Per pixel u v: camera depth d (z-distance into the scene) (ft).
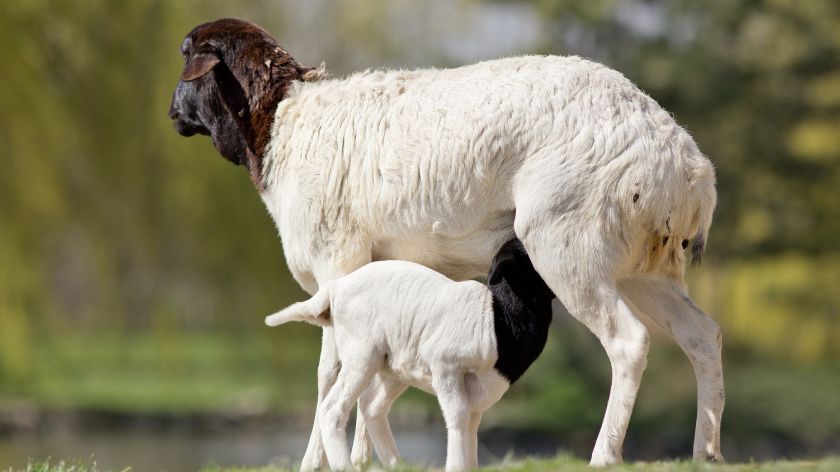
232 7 65.26
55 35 59.36
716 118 78.18
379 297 19.43
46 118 59.47
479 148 19.92
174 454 57.62
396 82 21.72
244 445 62.49
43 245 64.59
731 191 79.05
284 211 22.45
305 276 22.61
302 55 74.38
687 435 70.28
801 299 83.97
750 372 79.30
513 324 19.21
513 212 20.30
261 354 76.48
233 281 67.46
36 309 64.69
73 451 58.59
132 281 66.90
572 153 19.39
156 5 59.62
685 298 20.51
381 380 20.44
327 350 21.48
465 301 19.19
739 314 89.10
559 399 76.84
